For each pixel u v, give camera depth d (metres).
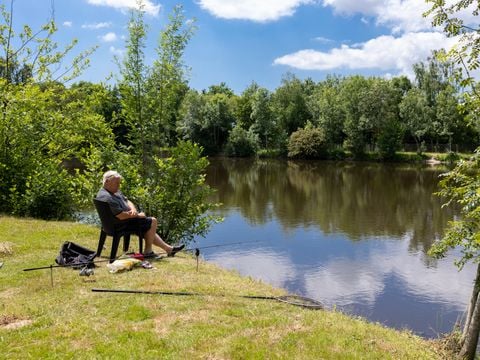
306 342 5.03
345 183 41.19
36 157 15.48
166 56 12.91
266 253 16.81
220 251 17.02
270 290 7.32
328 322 5.79
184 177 12.76
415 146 71.62
